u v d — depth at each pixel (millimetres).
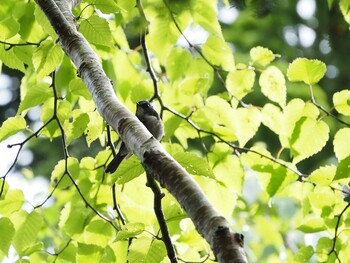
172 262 6480
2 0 8695
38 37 8789
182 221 7828
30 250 7793
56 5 6621
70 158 8008
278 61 17031
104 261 7852
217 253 4133
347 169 7590
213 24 9062
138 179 7922
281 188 8219
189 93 8500
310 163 16297
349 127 7676
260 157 8266
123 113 5520
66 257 7930
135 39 11461
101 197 8266
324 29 8383
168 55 9125
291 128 7750
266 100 15750
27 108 7746
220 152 8375
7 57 7895
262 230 12891
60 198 11641
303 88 15570
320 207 8094
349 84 16578
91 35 7164
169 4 8914
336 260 7863
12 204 7586
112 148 8055
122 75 9672
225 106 8445
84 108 8438
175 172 4750
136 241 6473
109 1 7238
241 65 8656
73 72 8781
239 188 8297
